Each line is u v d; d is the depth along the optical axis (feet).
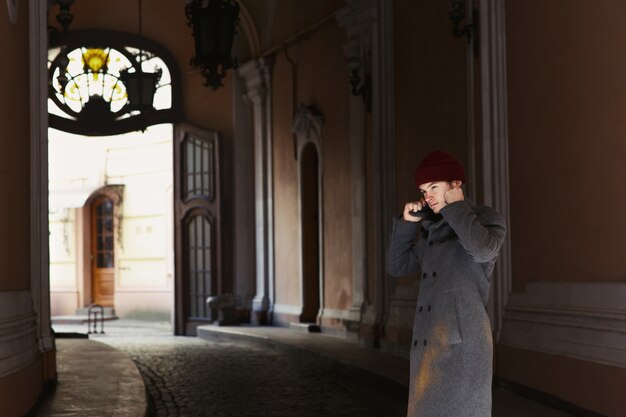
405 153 38.99
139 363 40.63
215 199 60.85
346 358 37.17
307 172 54.85
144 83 51.62
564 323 23.94
